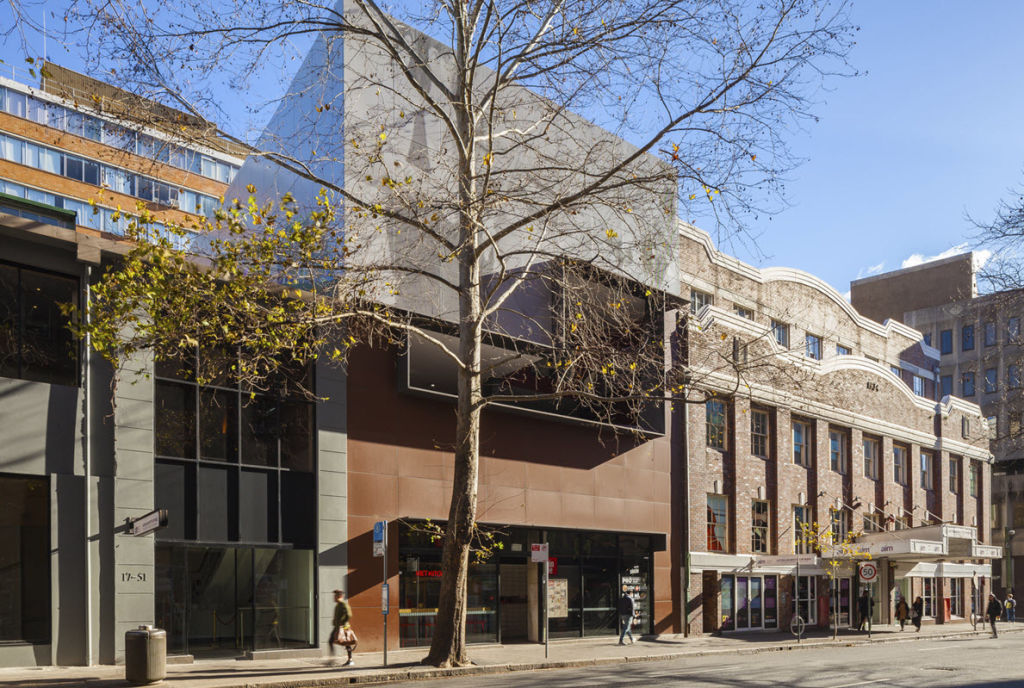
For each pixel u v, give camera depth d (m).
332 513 23.27
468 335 19.97
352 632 21.12
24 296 19.17
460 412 19.95
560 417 28.36
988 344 68.12
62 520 18.89
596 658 22.84
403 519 24.84
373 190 24.05
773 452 37.75
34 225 18.95
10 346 18.81
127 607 19.38
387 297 24.20
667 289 31.25
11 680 16.50
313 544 22.94
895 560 43.41
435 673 18.89
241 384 21.94
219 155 53.69
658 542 31.98
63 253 19.73
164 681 16.91
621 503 30.91
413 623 24.92
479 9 19.12
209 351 21.38
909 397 47.53
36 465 18.70
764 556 35.75
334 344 23.52
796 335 41.69
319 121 24.83
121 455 19.70
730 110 16.81
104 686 16.06
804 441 40.00
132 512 19.72
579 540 29.66
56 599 18.61
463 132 20.41
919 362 52.47
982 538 53.41
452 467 26.36
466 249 20.11
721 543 35.00
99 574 19.19
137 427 20.02
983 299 26.05
